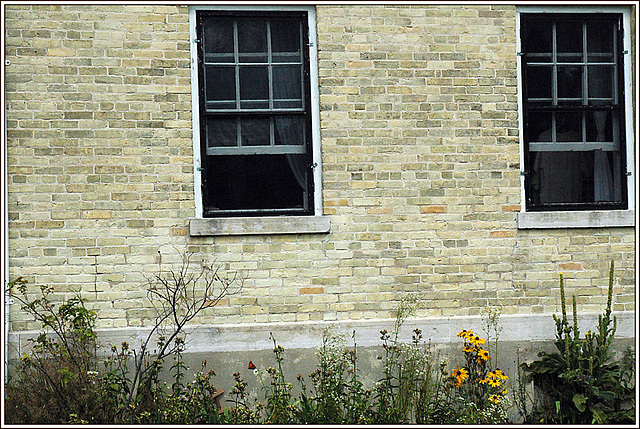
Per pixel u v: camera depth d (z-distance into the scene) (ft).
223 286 22.56
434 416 21.61
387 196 23.07
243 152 23.16
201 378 21.39
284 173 23.25
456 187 23.27
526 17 23.89
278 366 22.58
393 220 23.09
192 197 22.58
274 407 21.07
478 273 23.31
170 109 22.48
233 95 23.17
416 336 22.97
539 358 23.34
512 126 23.52
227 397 22.39
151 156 22.38
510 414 23.09
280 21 23.27
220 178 23.06
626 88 24.23
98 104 22.17
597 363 21.83
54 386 20.53
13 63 21.77
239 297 22.62
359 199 23.00
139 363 21.75
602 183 24.38
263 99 23.27
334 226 22.94
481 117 23.39
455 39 23.32
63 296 21.99
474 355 22.47
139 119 22.33
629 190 24.17
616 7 24.11
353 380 21.80
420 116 23.18
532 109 23.99
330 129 22.93
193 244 22.53
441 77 23.26
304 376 22.66
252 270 22.70
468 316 23.22
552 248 23.58
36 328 21.95
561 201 24.23
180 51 22.52
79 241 22.07
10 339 21.74
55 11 21.99
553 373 22.53
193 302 22.47
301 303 22.82
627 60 24.22
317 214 23.09
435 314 23.15
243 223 22.53
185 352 22.34
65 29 22.03
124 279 22.24
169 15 22.48
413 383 22.04
